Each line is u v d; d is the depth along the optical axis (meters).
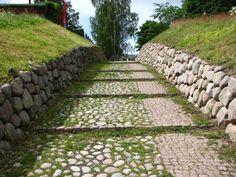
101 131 5.46
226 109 5.41
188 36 11.51
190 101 7.27
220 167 4.07
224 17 12.55
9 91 5.02
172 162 4.23
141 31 31.55
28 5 19.94
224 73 5.90
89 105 7.12
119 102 7.41
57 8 20.81
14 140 4.84
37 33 11.37
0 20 10.42
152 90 8.54
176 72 9.20
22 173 3.93
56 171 4.00
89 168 4.09
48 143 4.94
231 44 7.22
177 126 5.55
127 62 18.42
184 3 23.05
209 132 5.33
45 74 7.14
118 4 37.22
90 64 15.05
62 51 9.80
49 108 6.80
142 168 4.07
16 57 6.68
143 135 5.29
